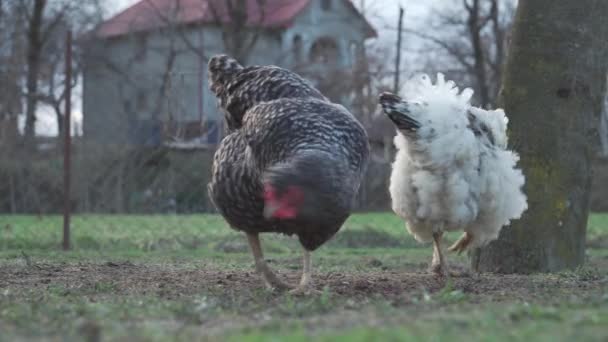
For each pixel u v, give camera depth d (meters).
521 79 10.16
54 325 5.96
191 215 16.25
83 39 32.72
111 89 25.34
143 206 16.53
